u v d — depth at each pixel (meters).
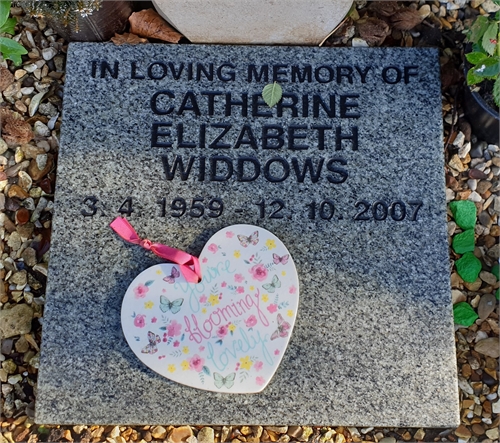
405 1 0.56
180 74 0.50
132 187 0.48
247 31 0.51
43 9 0.48
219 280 0.45
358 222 0.48
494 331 0.49
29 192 0.51
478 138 0.53
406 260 0.47
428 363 0.46
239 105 0.49
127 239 0.46
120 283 0.46
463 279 0.50
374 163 0.49
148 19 0.52
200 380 0.44
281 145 0.49
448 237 0.51
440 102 0.50
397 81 0.50
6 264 0.50
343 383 0.45
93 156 0.48
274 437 0.47
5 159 0.52
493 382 0.48
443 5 0.56
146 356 0.44
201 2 0.49
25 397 0.47
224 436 0.47
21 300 0.49
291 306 0.45
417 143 0.49
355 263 0.47
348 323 0.46
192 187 0.48
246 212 0.47
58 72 0.54
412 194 0.48
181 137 0.49
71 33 0.51
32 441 0.46
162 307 0.45
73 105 0.49
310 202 0.48
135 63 0.50
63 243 0.47
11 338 0.49
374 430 0.47
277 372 0.45
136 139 0.49
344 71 0.50
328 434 0.47
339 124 0.49
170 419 0.45
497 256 0.51
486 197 0.52
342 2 0.49
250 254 0.45
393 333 0.46
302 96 0.50
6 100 0.53
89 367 0.45
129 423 0.45
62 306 0.46
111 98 0.49
